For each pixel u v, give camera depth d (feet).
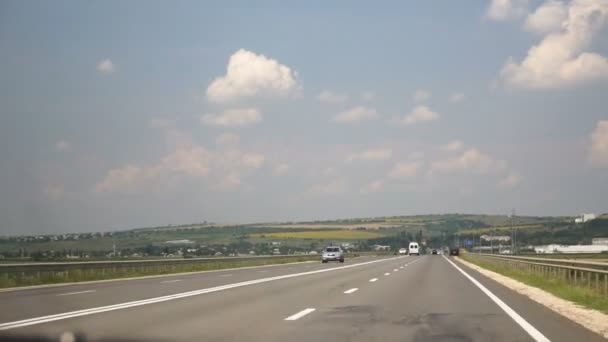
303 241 577.84
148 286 102.78
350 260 298.35
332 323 53.47
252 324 52.90
